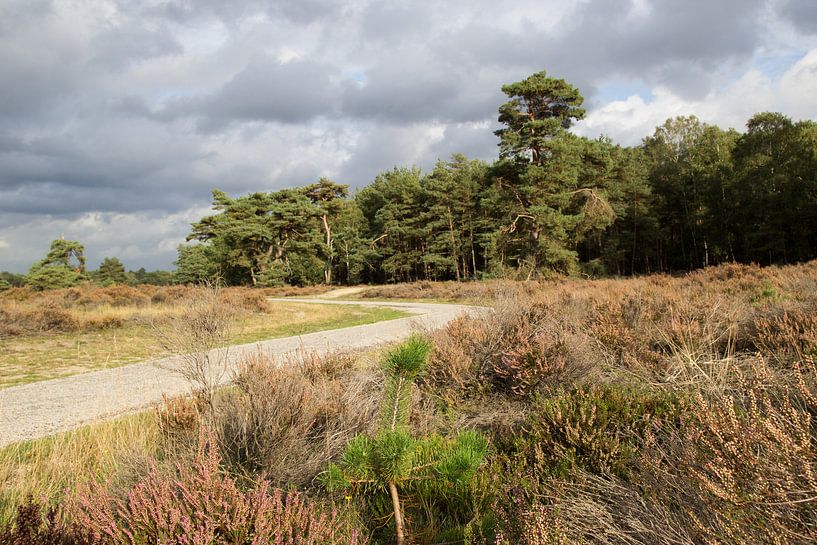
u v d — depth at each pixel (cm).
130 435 463
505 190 4366
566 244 4600
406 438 260
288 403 424
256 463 377
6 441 570
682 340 632
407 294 3803
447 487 338
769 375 327
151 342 1445
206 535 208
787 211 4166
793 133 4431
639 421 390
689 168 5781
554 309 945
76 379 955
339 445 407
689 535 224
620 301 1057
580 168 4488
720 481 221
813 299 802
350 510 317
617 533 247
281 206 6762
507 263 4275
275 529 221
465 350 682
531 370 545
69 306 2344
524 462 365
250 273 6844
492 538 264
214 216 7300
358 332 1548
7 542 210
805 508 195
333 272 8406
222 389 627
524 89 4100
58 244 5581
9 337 1532
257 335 1575
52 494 375
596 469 346
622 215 5241
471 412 534
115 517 255
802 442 202
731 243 5050
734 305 879
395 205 6475
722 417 239
